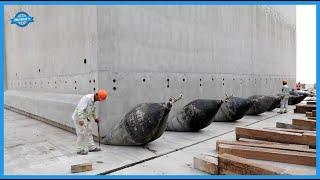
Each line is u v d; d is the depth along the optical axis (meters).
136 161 5.83
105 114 7.50
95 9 7.54
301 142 6.47
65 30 9.60
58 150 6.81
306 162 5.51
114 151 6.67
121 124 7.06
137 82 8.36
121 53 7.92
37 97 12.08
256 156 5.85
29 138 8.33
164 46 9.40
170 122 9.29
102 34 7.53
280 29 20.34
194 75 10.83
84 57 8.33
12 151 6.74
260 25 16.75
